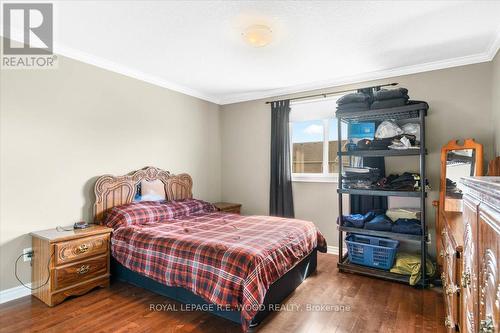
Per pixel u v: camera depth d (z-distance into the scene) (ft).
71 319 7.12
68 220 9.56
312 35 8.29
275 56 9.95
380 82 11.59
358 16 7.23
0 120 8.04
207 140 15.57
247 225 9.98
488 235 2.44
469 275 3.46
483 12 7.00
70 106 9.63
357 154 10.24
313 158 13.62
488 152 9.57
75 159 9.77
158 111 12.79
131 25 7.77
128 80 11.51
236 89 14.20
